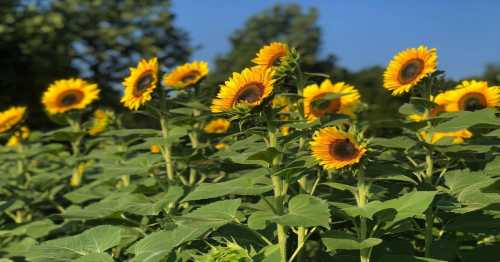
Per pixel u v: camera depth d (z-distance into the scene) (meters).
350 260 3.92
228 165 4.75
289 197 4.26
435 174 4.79
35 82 19.61
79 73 23.52
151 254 3.22
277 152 3.30
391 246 4.05
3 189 6.28
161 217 4.66
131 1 27.11
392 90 4.44
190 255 3.54
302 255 3.69
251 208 3.90
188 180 5.94
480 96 4.68
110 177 4.72
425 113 4.29
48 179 6.40
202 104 5.15
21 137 6.82
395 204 3.19
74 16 24.62
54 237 5.80
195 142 5.34
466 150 3.94
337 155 3.32
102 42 25.22
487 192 3.56
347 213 3.19
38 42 19.88
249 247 3.72
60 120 6.51
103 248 3.65
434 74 4.23
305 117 4.61
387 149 4.47
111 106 22.66
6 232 5.39
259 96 3.32
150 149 5.93
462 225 3.77
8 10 20.30
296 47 4.42
